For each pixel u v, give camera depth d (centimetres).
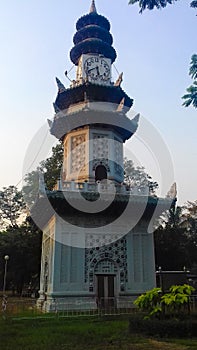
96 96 2547
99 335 1196
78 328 1333
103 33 2850
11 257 4003
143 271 2158
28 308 2181
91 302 1977
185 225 4591
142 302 1321
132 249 2192
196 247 4197
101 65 2728
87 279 2042
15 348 998
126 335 1199
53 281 1972
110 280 2102
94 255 2109
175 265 3819
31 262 3891
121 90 2592
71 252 2072
